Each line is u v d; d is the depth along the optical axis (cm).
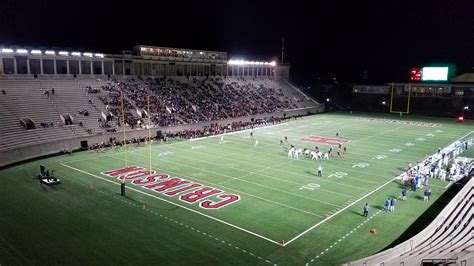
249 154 3741
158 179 2833
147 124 4734
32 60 4941
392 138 4706
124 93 5247
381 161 3462
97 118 4478
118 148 4009
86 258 1614
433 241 1689
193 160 3462
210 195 2475
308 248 1738
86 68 5450
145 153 3762
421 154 3759
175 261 1598
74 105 4516
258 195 2486
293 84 8781
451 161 3459
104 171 3052
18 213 2123
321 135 4928
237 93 6919
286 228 1962
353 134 5016
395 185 2739
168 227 1955
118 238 1816
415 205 2325
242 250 1709
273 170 3125
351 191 2591
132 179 2825
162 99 5562
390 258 1489
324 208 2259
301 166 3269
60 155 3650
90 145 4066
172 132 4881
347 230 1944
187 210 2202
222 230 1927
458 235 1717
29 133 3731
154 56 6153
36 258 1606
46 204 2275
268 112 6562
